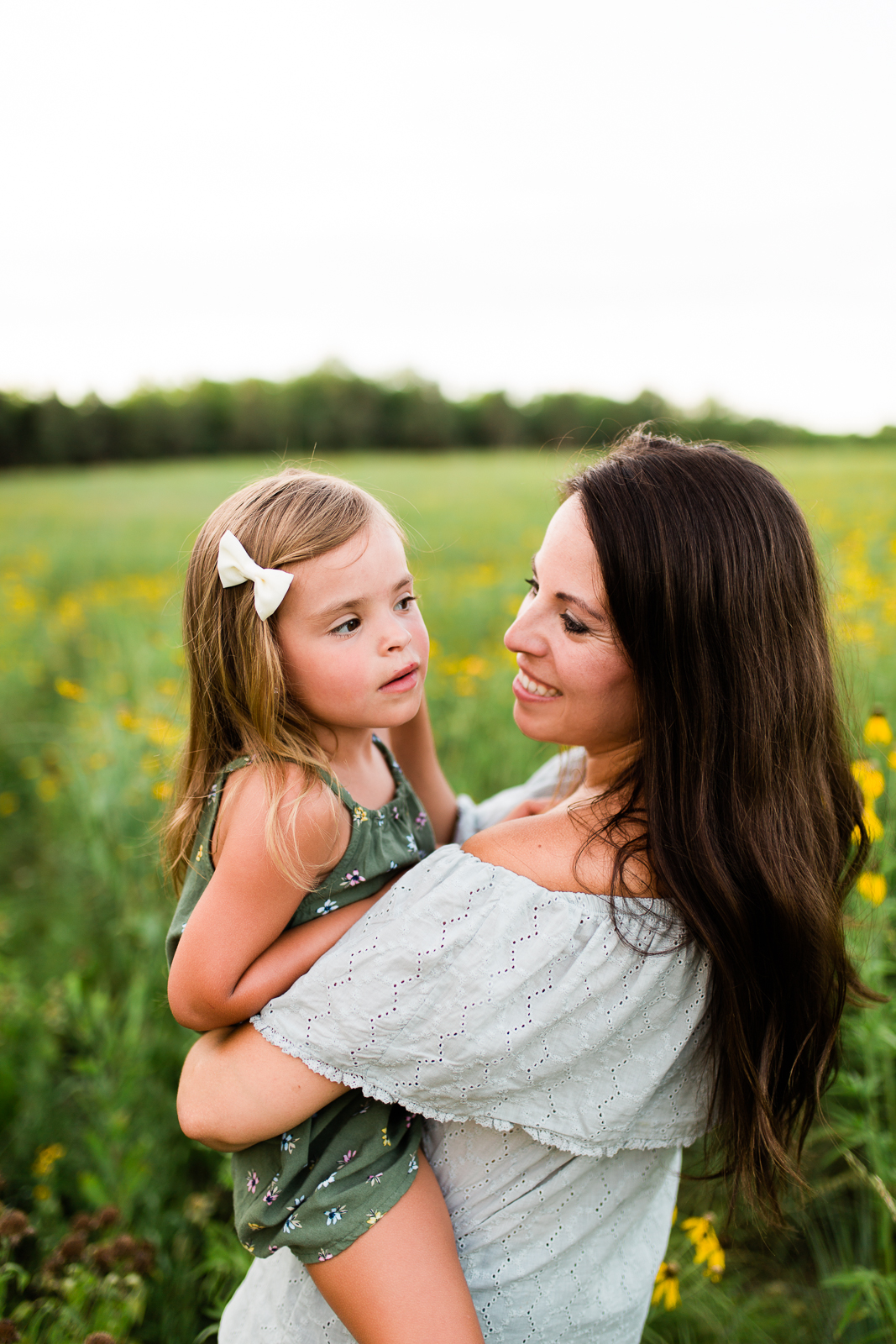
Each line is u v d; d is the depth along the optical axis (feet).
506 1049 2.82
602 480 3.16
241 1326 3.57
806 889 3.07
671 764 2.99
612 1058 2.92
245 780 3.18
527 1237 3.10
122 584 28.37
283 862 3.00
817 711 3.23
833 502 27.14
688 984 2.97
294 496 3.40
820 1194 5.44
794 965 3.10
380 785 3.77
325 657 3.26
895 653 10.31
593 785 3.58
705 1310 5.54
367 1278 2.84
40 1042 8.20
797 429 76.33
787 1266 6.04
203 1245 6.53
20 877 12.68
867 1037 5.47
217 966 3.02
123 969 9.30
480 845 3.13
